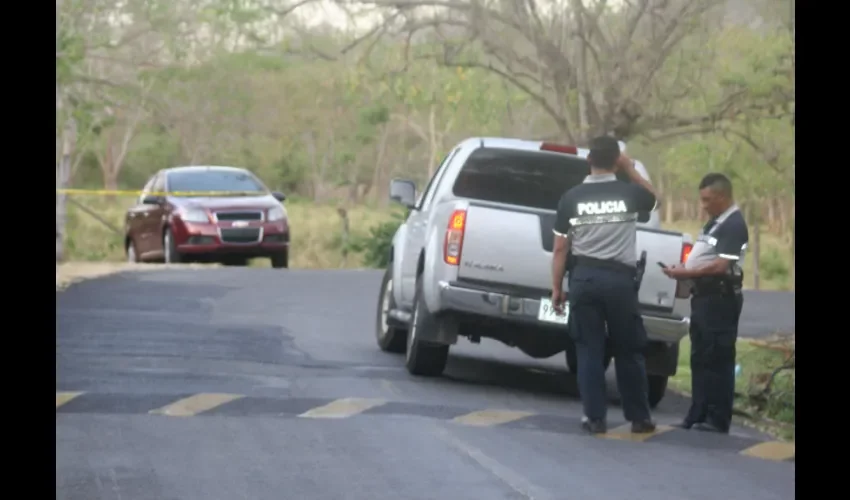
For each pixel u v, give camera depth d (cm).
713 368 3019
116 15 8738
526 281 3272
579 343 2881
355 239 11712
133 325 4269
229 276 6250
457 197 3594
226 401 2991
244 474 2264
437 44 6444
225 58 9631
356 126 14862
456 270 3275
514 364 4128
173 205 7144
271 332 4294
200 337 4072
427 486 2219
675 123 6309
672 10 5947
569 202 2867
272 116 15088
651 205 2894
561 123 6175
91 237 12481
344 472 2300
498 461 2458
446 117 12988
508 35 6262
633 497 2225
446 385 3438
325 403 3019
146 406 2898
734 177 9200
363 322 4719
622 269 2862
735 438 2969
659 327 3284
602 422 2861
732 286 2995
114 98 10119
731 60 6544
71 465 2305
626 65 6056
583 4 6125
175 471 2273
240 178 7550
